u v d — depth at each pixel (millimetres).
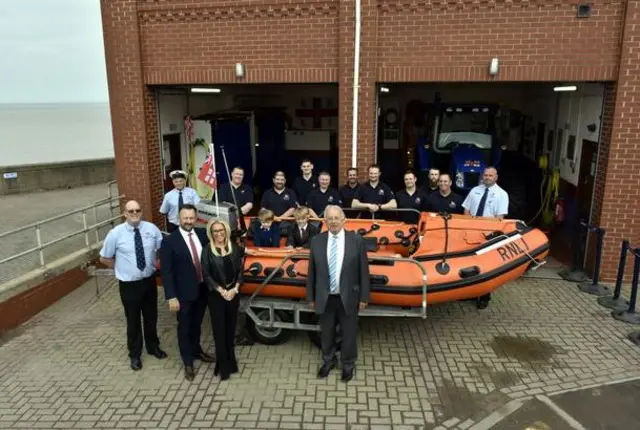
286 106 15352
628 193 7562
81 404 5004
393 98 16281
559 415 4695
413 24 7797
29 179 15109
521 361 5621
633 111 7340
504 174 14023
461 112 12391
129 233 5410
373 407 4871
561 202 9812
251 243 6660
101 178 16859
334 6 7938
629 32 7156
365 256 5125
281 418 4727
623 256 6848
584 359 5641
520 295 7340
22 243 9055
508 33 7578
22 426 4691
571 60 7496
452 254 5805
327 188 7582
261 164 14336
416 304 5707
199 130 10891
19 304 6812
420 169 12641
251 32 8227
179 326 5383
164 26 8430
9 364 5797
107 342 6277
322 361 5703
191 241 5297
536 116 14039
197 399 5035
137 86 8609
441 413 4770
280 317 5926
